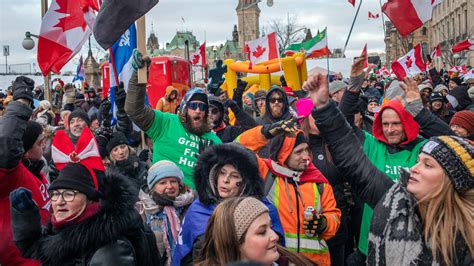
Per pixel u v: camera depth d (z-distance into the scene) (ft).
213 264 8.61
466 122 17.90
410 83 14.48
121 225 9.18
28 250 9.69
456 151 8.41
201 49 77.05
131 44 23.36
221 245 8.44
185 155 16.11
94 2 23.09
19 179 11.81
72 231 9.04
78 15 24.35
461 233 8.25
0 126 11.16
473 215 8.27
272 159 13.62
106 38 15.83
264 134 13.93
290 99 32.78
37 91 63.10
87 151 9.43
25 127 11.48
